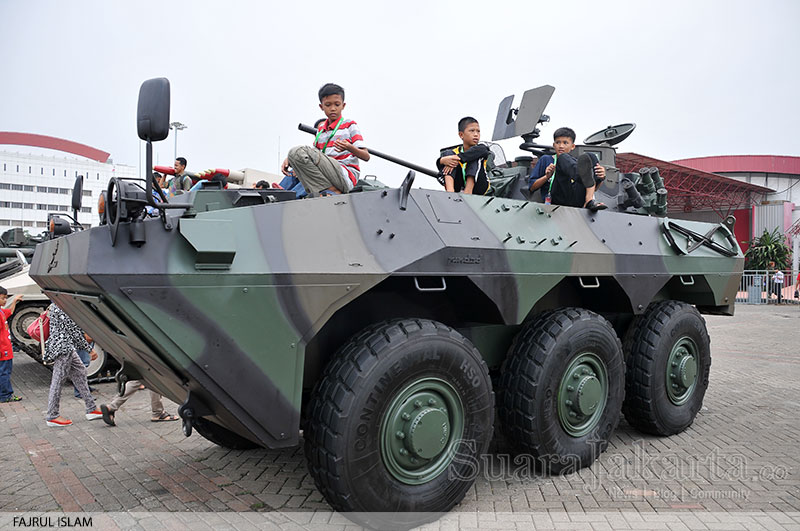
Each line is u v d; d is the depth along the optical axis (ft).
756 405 21.62
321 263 10.16
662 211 21.54
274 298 9.64
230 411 9.48
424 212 12.01
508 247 12.82
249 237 9.71
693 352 18.08
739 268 20.34
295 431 10.07
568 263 14.07
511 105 21.70
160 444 17.17
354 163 13.93
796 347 38.45
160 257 8.81
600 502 12.48
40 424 19.84
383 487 10.64
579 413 13.98
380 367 10.50
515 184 20.02
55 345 19.42
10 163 158.20
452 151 16.98
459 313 13.79
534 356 13.35
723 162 130.72
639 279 16.11
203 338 9.02
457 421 11.78
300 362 10.02
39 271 11.55
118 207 8.43
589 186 14.79
